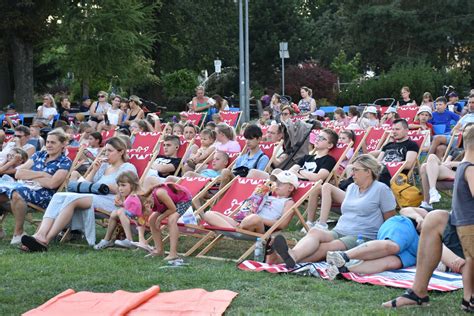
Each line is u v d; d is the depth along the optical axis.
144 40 32.62
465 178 5.39
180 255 8.10
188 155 11.65
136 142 11.95
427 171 9.86
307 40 47.84
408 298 5.59
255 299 5.91
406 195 9.54
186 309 5.49
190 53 42.94
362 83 35.19
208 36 41.38
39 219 10.65
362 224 7.37
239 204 8.57
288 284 6.40
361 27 53.62
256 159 10.39
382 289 6.20
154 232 7.89
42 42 31.00
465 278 5.47
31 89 31.06
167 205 7.66
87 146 12.48
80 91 41.84
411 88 33.09
